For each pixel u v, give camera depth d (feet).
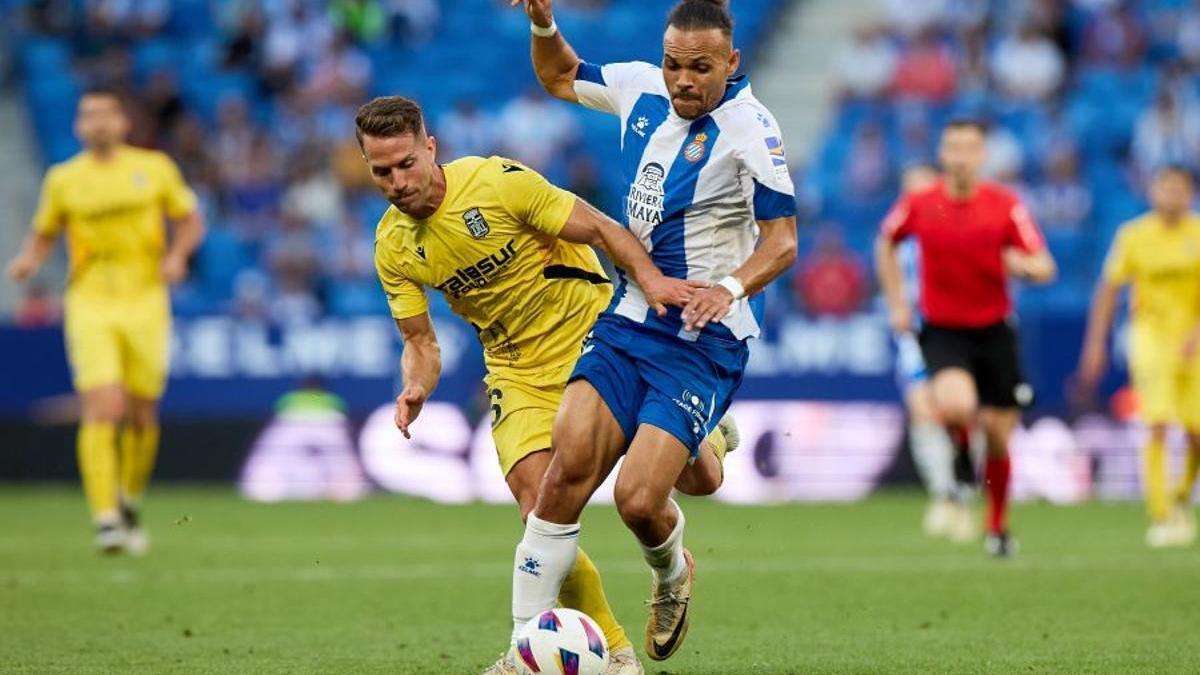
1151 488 126.21
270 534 132.46
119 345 117.91
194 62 236.84
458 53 239.09
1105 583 96.37
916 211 114.32
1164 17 241.76
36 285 195.00
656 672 65.26
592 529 136.56
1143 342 128.77
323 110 228.02
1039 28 232.53
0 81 237.66
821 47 245.86
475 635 76.18
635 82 63.93
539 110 221.66
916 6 240.94
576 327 64.64
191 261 207.82
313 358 180.34
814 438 175.94
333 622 80.84
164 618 81.97
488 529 137.59
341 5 236.22
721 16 59.47
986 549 117.91
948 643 72.79
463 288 63.46
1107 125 227.81
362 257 203.51
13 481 183.42
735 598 90.12
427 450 176.04
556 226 61.31
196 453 180.65
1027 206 213.46
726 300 57.88
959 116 226.79
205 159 220.84
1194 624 78.64
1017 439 175.73
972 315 113.70
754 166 59.41
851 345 176.24
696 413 59.57
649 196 61.62
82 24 239.30
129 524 118.83
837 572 103.04
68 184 117.19
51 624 79.56
